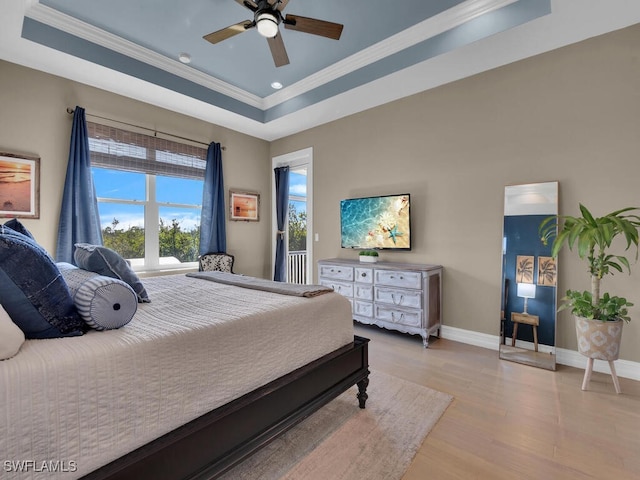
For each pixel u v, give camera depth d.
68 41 2.83
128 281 1.71
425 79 3.30
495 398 2.18
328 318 1.93
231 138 4.82
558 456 1.61
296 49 3.28
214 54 3.37
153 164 3.95
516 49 2.76
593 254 2.39
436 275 3.36
